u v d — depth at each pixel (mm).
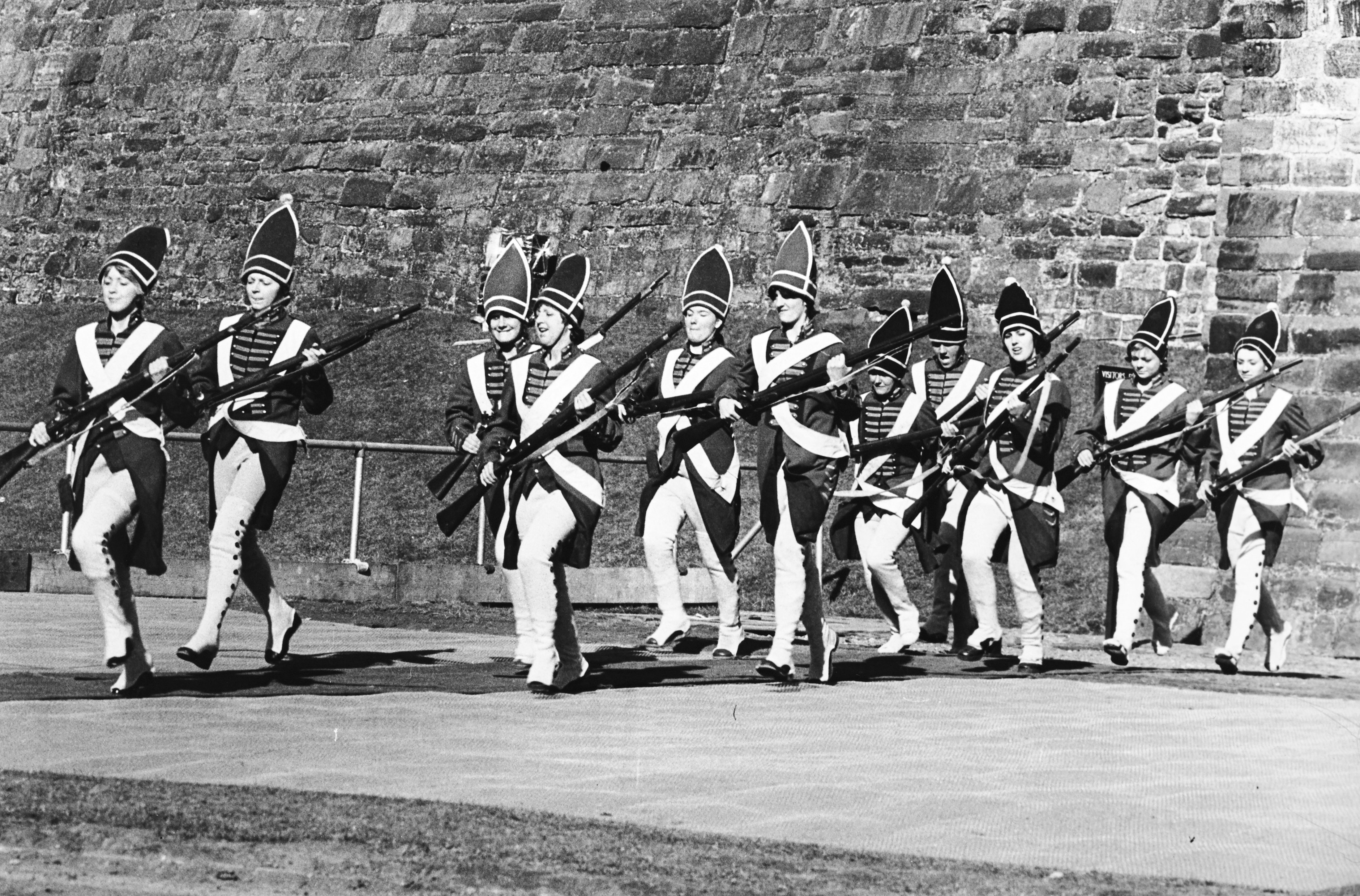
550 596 14336
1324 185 23578
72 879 8109
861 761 11805
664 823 9656
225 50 40500
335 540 27109
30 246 41344
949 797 10750
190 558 23125
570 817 9602
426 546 26859
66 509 13992
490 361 16000
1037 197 30922
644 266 34219
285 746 11484
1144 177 30328
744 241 33344
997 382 18281
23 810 9102
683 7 35750
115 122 41250
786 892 8195
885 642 20203
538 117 36406
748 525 26875
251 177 39156
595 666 16688
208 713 12703
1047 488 17953
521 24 37438
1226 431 19578
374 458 29406
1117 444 18594
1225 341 23766
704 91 34938
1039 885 8523
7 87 42750
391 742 11805
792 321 15664
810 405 15430
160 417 14102
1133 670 18328
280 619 15703
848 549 20094
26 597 21578
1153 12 30969
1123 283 30031
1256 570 19047
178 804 9391
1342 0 23703
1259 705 15367
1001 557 18406
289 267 15328
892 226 31859
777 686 15461
